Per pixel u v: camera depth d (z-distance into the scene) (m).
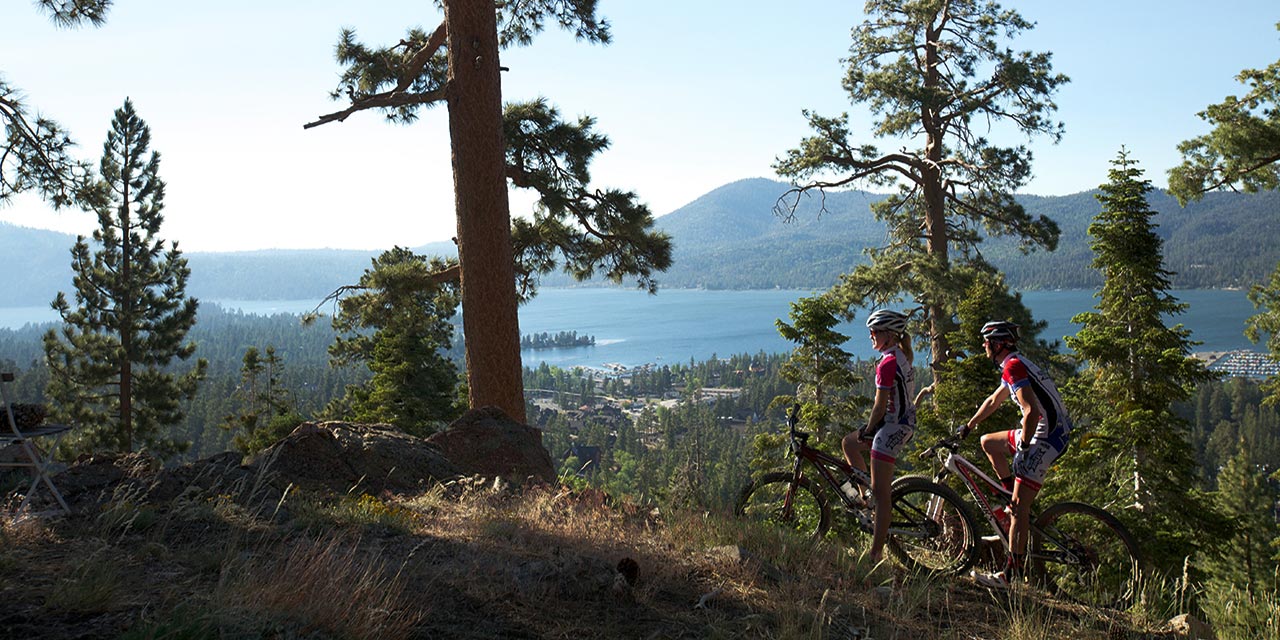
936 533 5.55
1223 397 181.25
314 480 6.75
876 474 5.38
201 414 144.00
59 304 36.47
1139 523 15.70
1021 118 26.81
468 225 13.25
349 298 18.50
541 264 18.88
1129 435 16.23
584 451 167.38
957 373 17.55
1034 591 5.30
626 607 4.27
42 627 3.11
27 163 15.02
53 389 36.78
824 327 22.50
